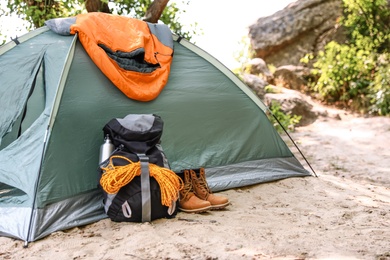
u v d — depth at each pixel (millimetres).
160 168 2400
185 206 2559
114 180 2285
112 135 2484
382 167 4250
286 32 7496
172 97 2982
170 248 2037
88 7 4332
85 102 2637
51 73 2697
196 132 3016
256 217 2498
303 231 2254
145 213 2338
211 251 1994
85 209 2443
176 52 3143
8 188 2541
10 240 2189
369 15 7223
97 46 2750
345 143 5297
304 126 6207
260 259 1899
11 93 2768
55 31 2865
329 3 7535
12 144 2559
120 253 2014
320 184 3258
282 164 3375
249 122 3256
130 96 2783
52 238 2203
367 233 2217
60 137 2477
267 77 7121
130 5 4578
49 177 2367
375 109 6387
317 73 7141
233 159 3111
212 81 3168
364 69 6867
